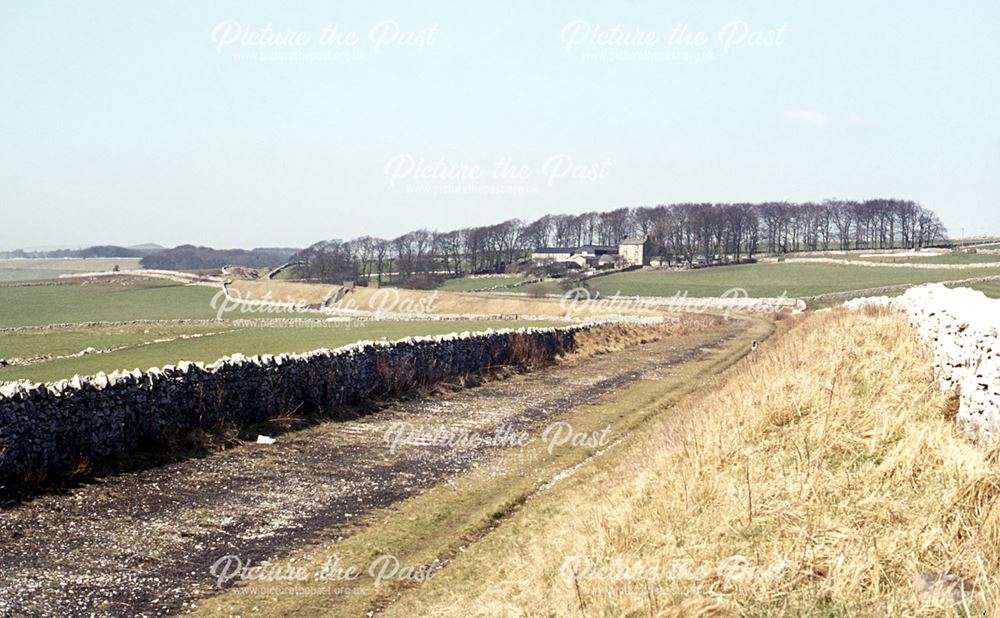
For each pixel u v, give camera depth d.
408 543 12.74
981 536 8.55
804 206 176.12
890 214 169.75
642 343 44.84
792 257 149.88
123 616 9.65
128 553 11.45
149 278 159.12
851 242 178.12
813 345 20.97
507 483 16.23
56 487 13.48
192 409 17.06
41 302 110.38
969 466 9.62
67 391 14.09
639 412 23.78
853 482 10.31
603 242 176.50
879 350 18.03
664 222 163.00
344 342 44.94
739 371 25.48
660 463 13.05
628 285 116.12
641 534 10.60
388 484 15.77
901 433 11.73
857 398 13.74
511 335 32.81
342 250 134.38
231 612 10.03
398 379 24.56
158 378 16.17
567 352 37.38
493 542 12.73
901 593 8.04
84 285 141.88
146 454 15.59
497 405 24.52
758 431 12.84
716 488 11.05
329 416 20.89
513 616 9.37
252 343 45.91
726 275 127.62
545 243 174.62
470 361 29.33
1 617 9.22
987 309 11.80
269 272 159.38
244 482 15.08
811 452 11.55
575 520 12.36
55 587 10.17
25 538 11.52
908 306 23.06
